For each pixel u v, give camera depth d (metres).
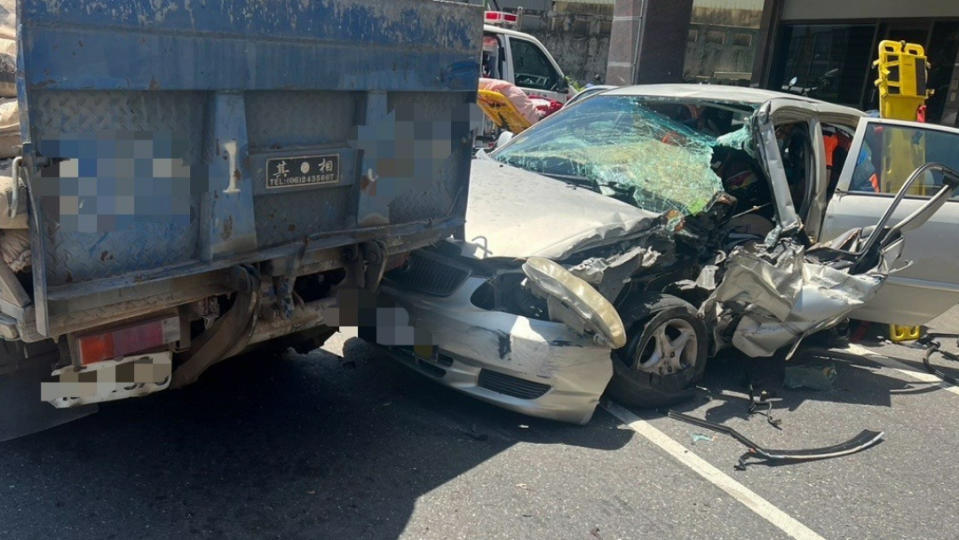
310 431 3.96
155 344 2.87
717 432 4.32
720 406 4.68
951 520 3.66
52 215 2.40
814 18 16.47
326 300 3.49
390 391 4.51
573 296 3.74
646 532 3.34
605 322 3.74
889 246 4.96
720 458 4.04
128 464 3.52
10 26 3.18
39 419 3.13
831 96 16.36
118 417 3.95
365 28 3.15
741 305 4.55
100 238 2.54
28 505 3.15
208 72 2.66
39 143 2.30
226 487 3.40
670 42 14.05
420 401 4.41
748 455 4.09
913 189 5.52
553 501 3.50
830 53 16.31
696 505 3.58
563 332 3.89
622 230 4.29
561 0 24.41
